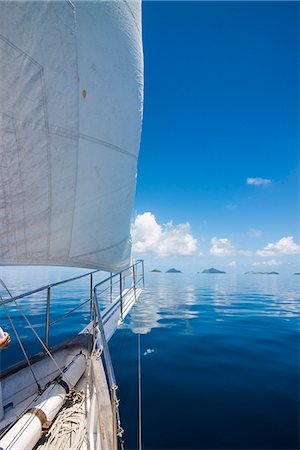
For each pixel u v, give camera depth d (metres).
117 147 3.51
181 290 21.83
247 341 6.98
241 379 4.66
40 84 2.41
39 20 2.35
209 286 26.83
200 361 5.46
